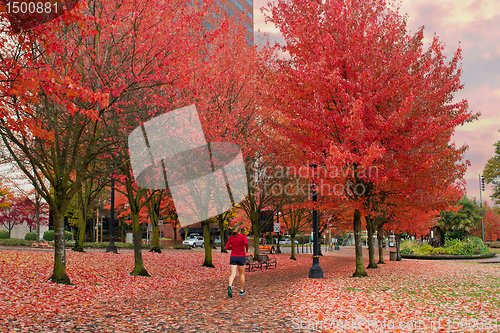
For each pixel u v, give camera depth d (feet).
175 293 38.88
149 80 37.32
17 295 31.40
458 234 162.61
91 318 26.04
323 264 89.76
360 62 42.65
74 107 25.11
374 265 72.90
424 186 47.19
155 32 36.45
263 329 22.79
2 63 23.24
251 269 71.97
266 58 55.36
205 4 37.09
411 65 48.65
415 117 43.88
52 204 39.06
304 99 48.47
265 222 85.51
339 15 43.39
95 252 75.41
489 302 30.94
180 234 197.77
